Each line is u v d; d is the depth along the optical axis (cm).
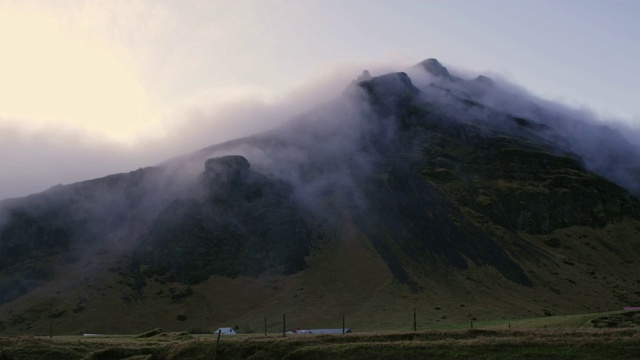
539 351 6756
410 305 19038
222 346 7906
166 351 8244
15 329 18850
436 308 18875
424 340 7638
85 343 9381
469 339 7462
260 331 17375
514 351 6825
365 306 18975
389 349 7188
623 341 6762
